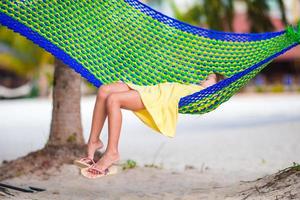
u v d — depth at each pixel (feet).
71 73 30.68
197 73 21.39
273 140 42.19
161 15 21.24
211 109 19.80
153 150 39.81
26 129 57.82
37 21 20.79
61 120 30.53
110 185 26.48
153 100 18.56
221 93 19.38
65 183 26.86
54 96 30.83
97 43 21.17
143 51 21.34
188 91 19.42
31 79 135.13
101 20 21.26
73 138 30.53
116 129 18.15
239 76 19.31
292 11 97.45
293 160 32.94
